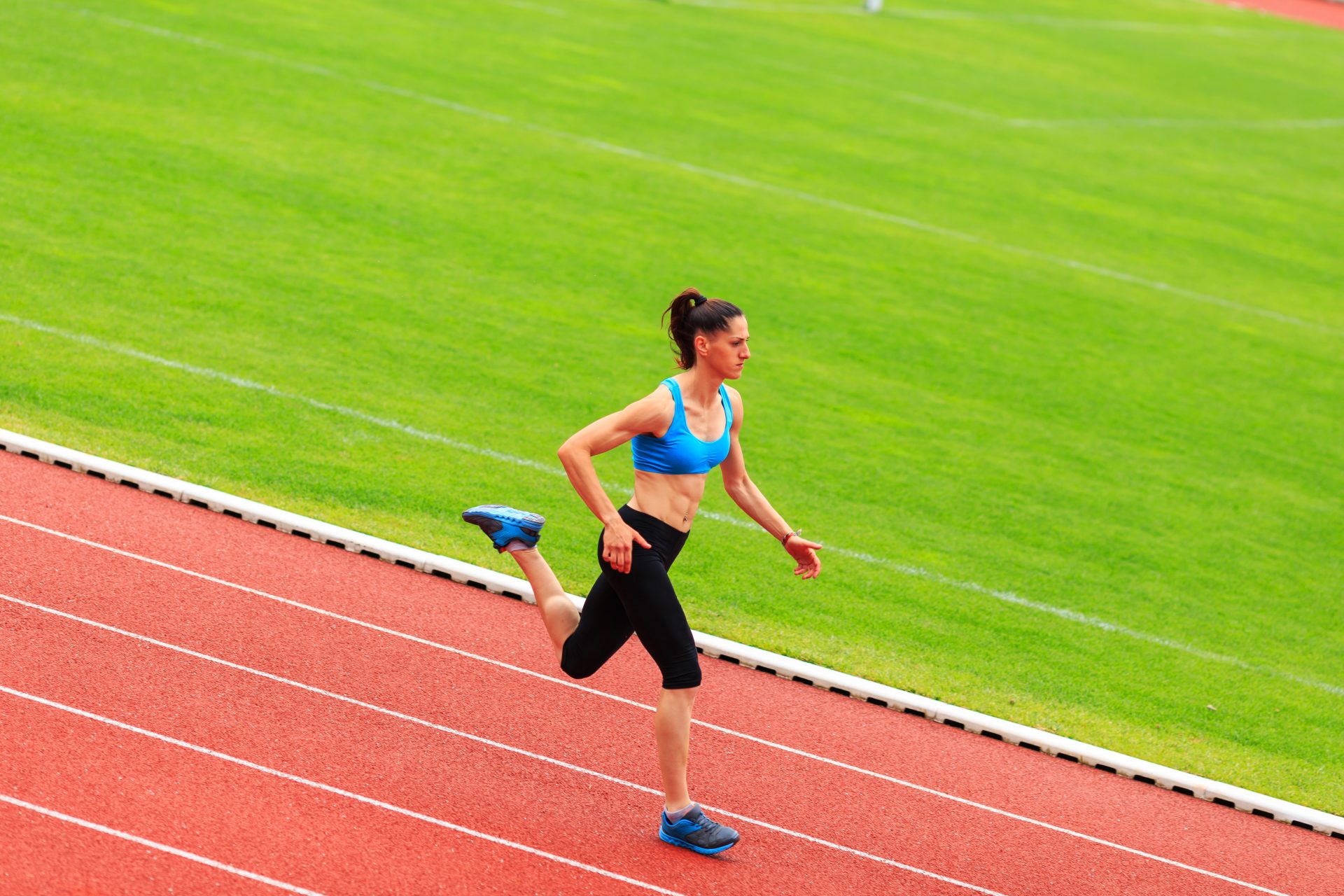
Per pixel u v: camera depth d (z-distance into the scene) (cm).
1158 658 1152
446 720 835
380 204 2030
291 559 1020
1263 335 2255
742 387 1625
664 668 701
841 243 2316
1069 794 905
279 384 1370
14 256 1549
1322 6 7231
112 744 736
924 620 1139
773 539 1249
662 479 703
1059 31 5150
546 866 704
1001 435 1636
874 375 1759
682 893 703
